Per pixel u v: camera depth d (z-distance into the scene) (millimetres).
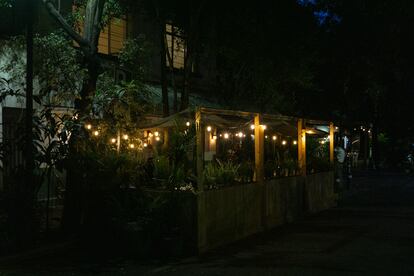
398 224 11844
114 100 9930
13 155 10078
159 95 15844
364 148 37438
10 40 11688
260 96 18047
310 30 18812
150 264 7945
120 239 8617
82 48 9781
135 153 10977
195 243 8648
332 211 14383
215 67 19984
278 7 17297
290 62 17516
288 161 12945
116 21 15125
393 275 7266
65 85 10852
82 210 9664
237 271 7508
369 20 25141
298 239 10016
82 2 13703
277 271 7500
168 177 9117
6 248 8219
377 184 23406
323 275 7273
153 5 14141
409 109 35969
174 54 18531
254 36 16516
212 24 17188
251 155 14227
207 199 8977
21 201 8508
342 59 26906
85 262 8016
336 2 25062
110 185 9258
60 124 9102
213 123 9555
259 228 10883
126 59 13352
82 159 9297
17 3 8578
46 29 12844
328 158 16062
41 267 7688
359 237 10180
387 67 26891
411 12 23891
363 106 34031
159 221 8539
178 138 9656
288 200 12367
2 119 11625
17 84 11719
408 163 31688
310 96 28359
